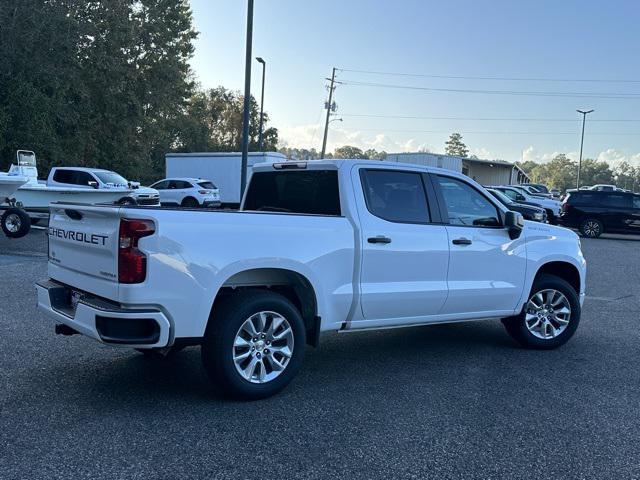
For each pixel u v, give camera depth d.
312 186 5.36
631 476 3.42
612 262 14.48
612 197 21.83
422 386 4.95
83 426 3.89
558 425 4.15
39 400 4.34
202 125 60.47
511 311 6.04
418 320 5.44
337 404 4.46
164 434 3.80
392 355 5.93
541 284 6.24
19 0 27.33
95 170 20.55
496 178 57.75
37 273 9.73
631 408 4.52
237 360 4.36
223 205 30.09
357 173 5.14
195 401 4.43
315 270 4.70
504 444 3.81
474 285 5.68
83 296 4.37
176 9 40.16
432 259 5.38
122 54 35.34
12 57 27.78
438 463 3.52
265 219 4.49
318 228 4.75
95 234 4.17
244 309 4.32
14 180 14.27
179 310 4.04
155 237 3.93
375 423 4.11
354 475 3.34
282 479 3.27
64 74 29.77
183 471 3.32
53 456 3.44
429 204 5.50
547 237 6.30
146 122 38.75
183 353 5.71
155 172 50.62
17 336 6.00
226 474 3.30
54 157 29.77
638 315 8.21
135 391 4.60
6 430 3.79
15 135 27.95
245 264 4.32
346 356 5.86
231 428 3.94
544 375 5.34
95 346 5.78
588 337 6.89
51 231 4.86
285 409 4.33
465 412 4.36
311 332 4.90
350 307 4.96
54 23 28.06
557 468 3.50
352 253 4.92
